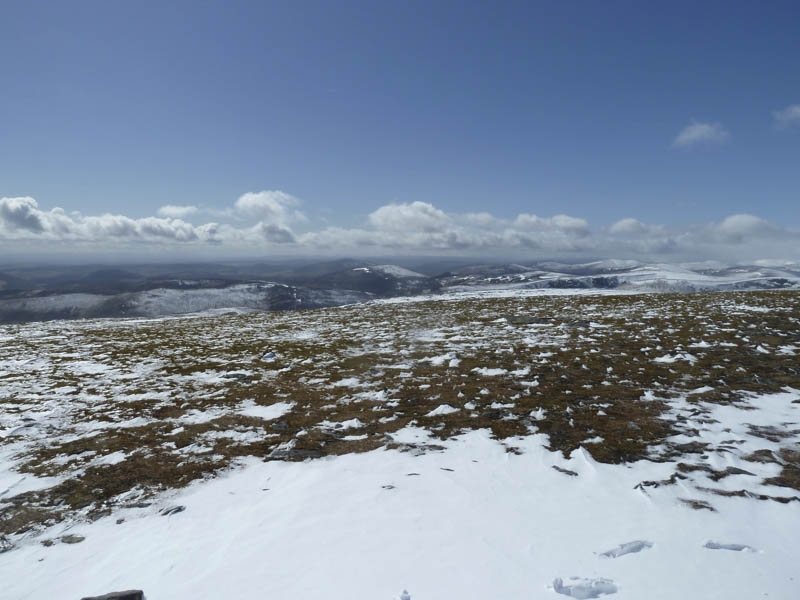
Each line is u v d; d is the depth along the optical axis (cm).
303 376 1616
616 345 1869
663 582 466
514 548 545
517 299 4503
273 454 933
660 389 1251
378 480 780
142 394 1443
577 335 2150
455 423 1062
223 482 817
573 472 779
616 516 621
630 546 536
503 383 1381
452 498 698
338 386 1463
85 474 866
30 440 1058
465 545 557
